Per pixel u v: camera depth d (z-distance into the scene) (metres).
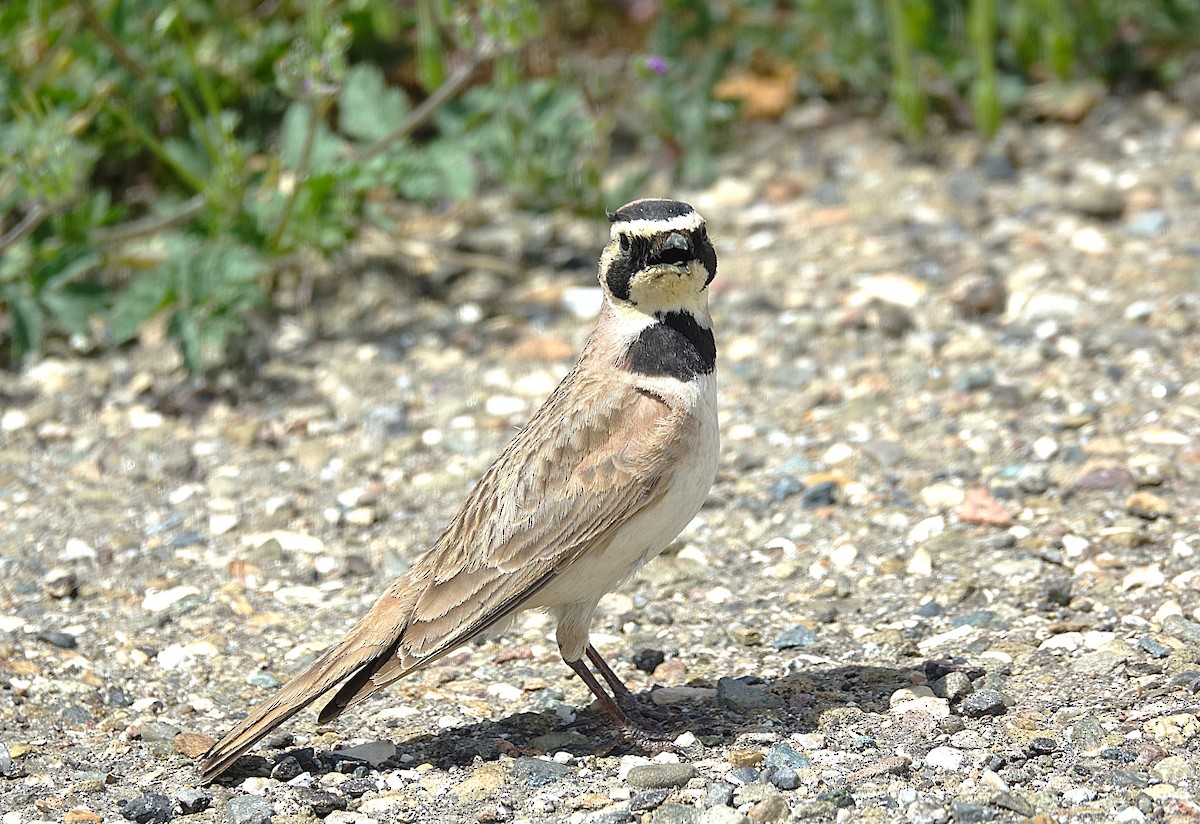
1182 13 16.98
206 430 12.98
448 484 12.11
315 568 11.08
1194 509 10.67
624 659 9.83
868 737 8.55
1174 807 7.68
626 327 8.68
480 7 13.58
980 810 7.68
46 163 12.70
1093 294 13.81
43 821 8.09
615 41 17.66
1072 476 11.33
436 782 8.43
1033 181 15.90
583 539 8.45
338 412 13.14
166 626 10.36
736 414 12.79
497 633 8.65
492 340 14.08
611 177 16.33
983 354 13.19
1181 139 16.31
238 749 8.11
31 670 9.71
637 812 8.02
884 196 15.91
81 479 12.30
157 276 13.39
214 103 13.70
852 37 17.02
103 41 14.33
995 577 10.25
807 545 10.99
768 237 15.41
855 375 13.14
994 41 17.36
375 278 14.95
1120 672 8.98
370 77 14.77
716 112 16.22
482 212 16.05
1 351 14.09
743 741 8.64
